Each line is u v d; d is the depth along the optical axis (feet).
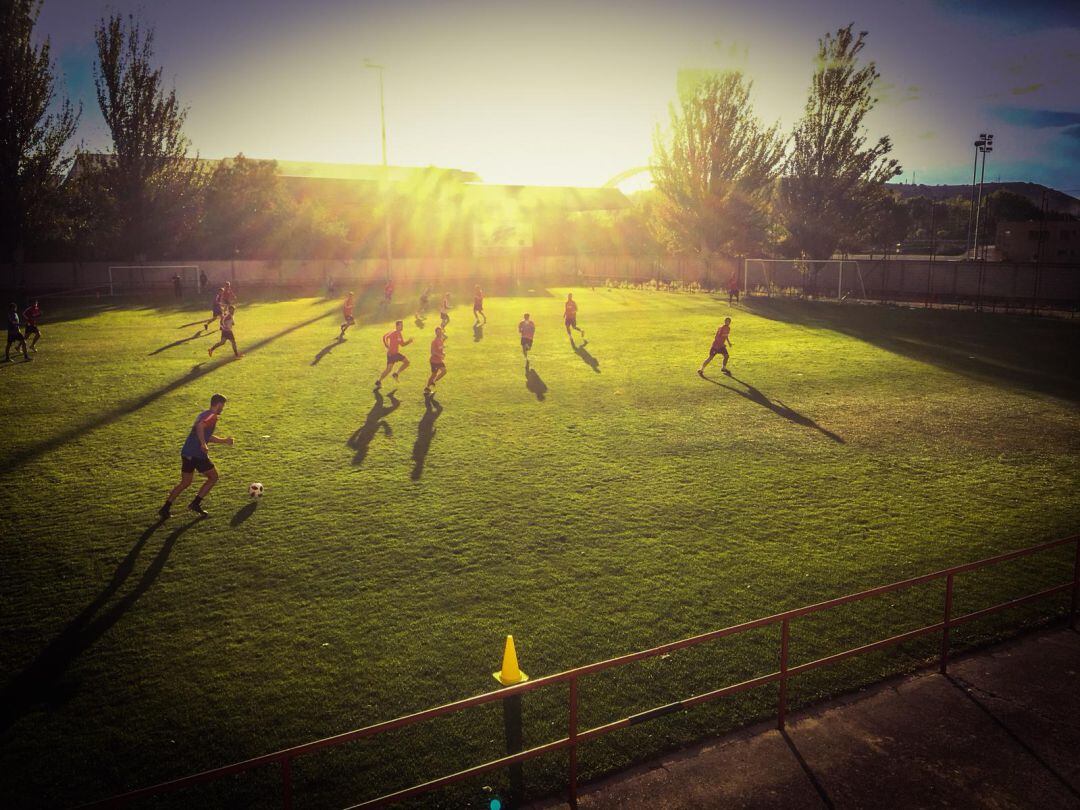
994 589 26.55
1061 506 34.76
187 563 28.19
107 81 157.38
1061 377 65.10
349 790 16.63
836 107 157.79
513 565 28.09
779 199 170.40
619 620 23.99
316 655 22.02
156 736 18.37
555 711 19.57
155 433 46.19
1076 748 17.78
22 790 16.46
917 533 31.45
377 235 195.93
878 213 166.71
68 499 34.96
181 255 173.27
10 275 151.64
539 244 226.99
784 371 66.95
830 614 24.62
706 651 22.36
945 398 56.90
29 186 146.51
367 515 33.12
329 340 85.15
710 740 18.40
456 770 17.29
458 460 41.16
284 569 27.73
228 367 67.82
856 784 16.57
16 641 22.68
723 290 164.35
